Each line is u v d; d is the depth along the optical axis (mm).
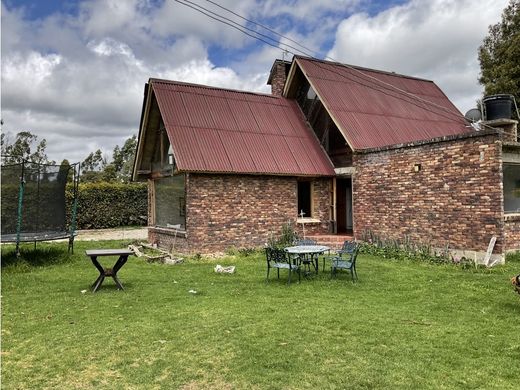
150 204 19625
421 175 13477
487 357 5332
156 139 18859
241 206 15883
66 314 7492
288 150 17453
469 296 8359
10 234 14227
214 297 8617
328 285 9625
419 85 22406
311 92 19391
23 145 44250
